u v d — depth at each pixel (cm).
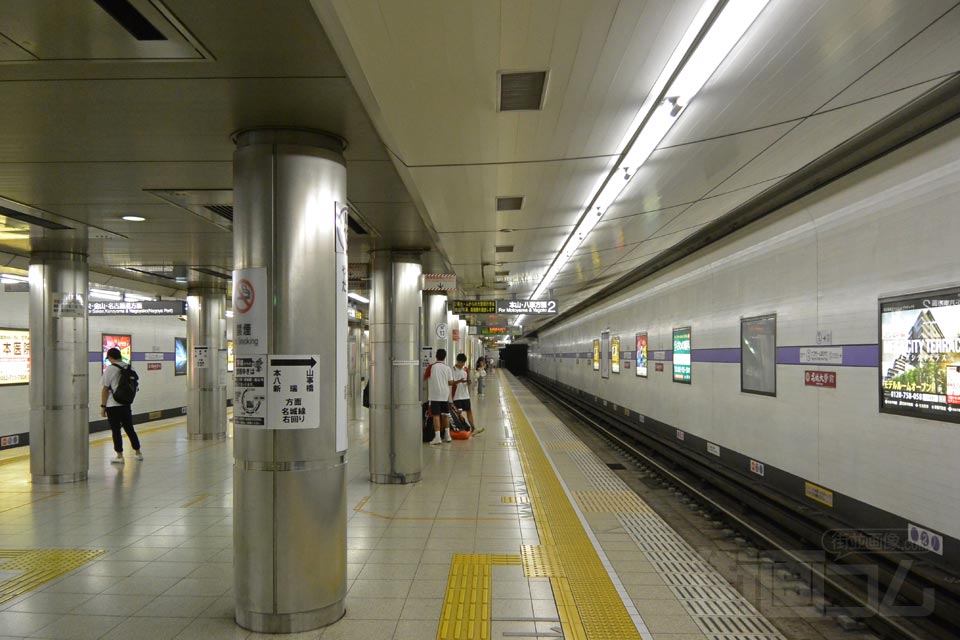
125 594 440
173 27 266
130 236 746
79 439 842
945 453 454
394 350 828
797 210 662
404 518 639
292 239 390
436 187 593
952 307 445
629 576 471
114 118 372
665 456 1111
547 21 292
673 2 274
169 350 1723
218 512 673
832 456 619
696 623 388
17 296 1158
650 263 1245
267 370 386
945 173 448
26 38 272
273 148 392
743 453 854
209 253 875
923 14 286
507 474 885
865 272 557
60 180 503
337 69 310
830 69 350
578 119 423
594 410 2030
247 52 290
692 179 586
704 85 370
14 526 618
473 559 508
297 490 382
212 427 1275
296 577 379
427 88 368
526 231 824
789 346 711
